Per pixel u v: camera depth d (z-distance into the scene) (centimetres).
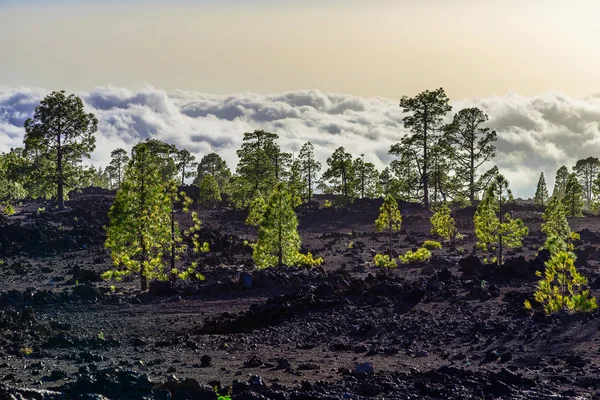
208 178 10388
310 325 2875
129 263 4306
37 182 8219
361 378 1808
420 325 2694
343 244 7056
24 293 3962
